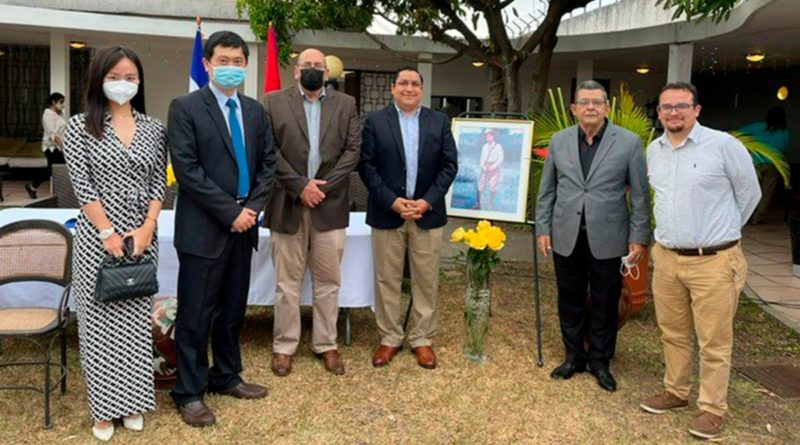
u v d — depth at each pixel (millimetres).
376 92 11977
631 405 3342
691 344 3191
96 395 2826
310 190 3381
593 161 3430
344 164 3469
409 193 3635
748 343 4270
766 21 6570
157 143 2898
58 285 3285
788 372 3797
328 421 3088
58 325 3004
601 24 11414
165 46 10469
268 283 3914
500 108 7719
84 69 11242
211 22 9180
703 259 2938
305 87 3395
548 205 3674
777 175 8469
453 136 4043
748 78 11758
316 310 3664
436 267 3746
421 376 3617
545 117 5105
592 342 3619
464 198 4125
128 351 2861
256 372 3602
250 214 3004
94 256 2758
